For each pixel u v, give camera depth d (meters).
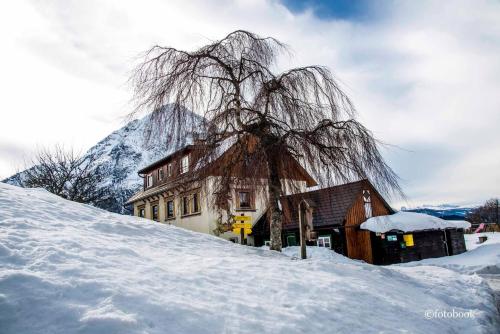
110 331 3.17
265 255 8.49
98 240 6.08
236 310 4.17
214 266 5.84
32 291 3.51
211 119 9.13
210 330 3.63
